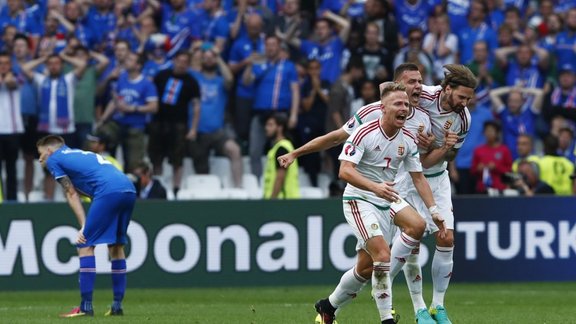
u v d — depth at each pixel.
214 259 47.41
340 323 32.22
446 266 30.52
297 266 47.88
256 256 47.66
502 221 49.50
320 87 57.25
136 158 55.09
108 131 54.78
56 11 60.44
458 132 30.34
